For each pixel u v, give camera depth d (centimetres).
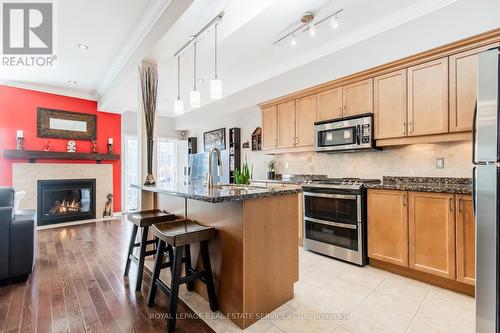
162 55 292
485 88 124
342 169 361
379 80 288
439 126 242
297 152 420
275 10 254
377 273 256
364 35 296
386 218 257
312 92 357
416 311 188
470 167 252
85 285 229
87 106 527
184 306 196
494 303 121
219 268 189
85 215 512
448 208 216
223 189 222
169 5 233
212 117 580
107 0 238
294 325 173
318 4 246
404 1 245
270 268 188
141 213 255
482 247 125
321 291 219
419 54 251
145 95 309
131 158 636
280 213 196
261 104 437
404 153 298
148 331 165
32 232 241
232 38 305
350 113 314
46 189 472
